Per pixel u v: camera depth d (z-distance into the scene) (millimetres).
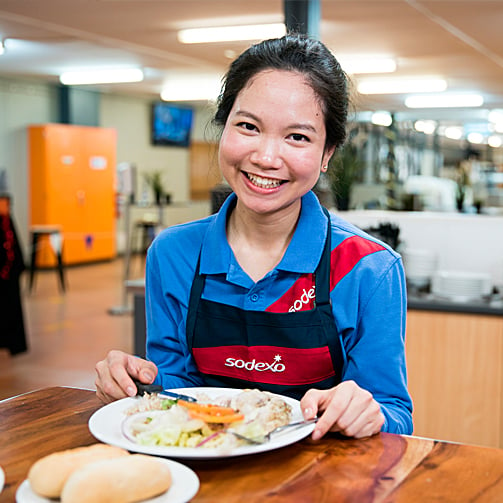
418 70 8766
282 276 1241
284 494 821
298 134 1138
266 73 1143
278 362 1241
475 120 11875
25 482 803
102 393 1162
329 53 1216
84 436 1010
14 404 1163
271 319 1230
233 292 1266
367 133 7516
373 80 9461
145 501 759
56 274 10266
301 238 1241
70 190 11180
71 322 6594
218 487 837
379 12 5941
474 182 11695
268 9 6008
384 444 983
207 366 1286
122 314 7059
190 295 1299
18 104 10812
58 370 4832
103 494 726
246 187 1171
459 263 3637
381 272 1246
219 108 1302
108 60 8852
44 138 10781
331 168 1481
